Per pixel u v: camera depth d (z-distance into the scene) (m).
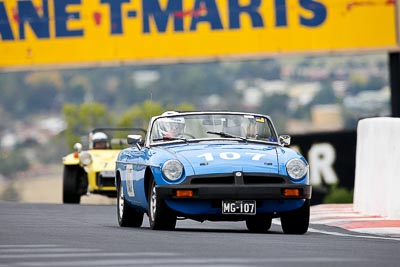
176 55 95.31
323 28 94.62
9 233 44.56
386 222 53.09
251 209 46.28
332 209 63.53
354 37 94.75
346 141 94.94
